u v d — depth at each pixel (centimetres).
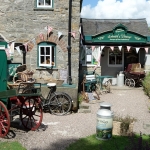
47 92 932
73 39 1175
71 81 1183
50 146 598
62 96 922
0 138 648
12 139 641
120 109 1002
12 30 1180
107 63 1677
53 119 841
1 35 1179
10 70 1123
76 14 1163
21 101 716
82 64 1516
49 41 1177
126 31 1530
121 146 586
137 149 459
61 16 1170
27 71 890
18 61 1180
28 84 717
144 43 1573
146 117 882
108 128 626
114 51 1669
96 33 1600
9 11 1173
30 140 637
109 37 1537
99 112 632
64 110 930
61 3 1166
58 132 703
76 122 805
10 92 653
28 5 1172
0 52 687
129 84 1538
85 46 1518
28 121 766
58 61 1184
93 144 601
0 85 692
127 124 674
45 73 1191
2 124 654
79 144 602
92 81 1320
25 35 1182
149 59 1617
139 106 1057
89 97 1194
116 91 1407
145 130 729
